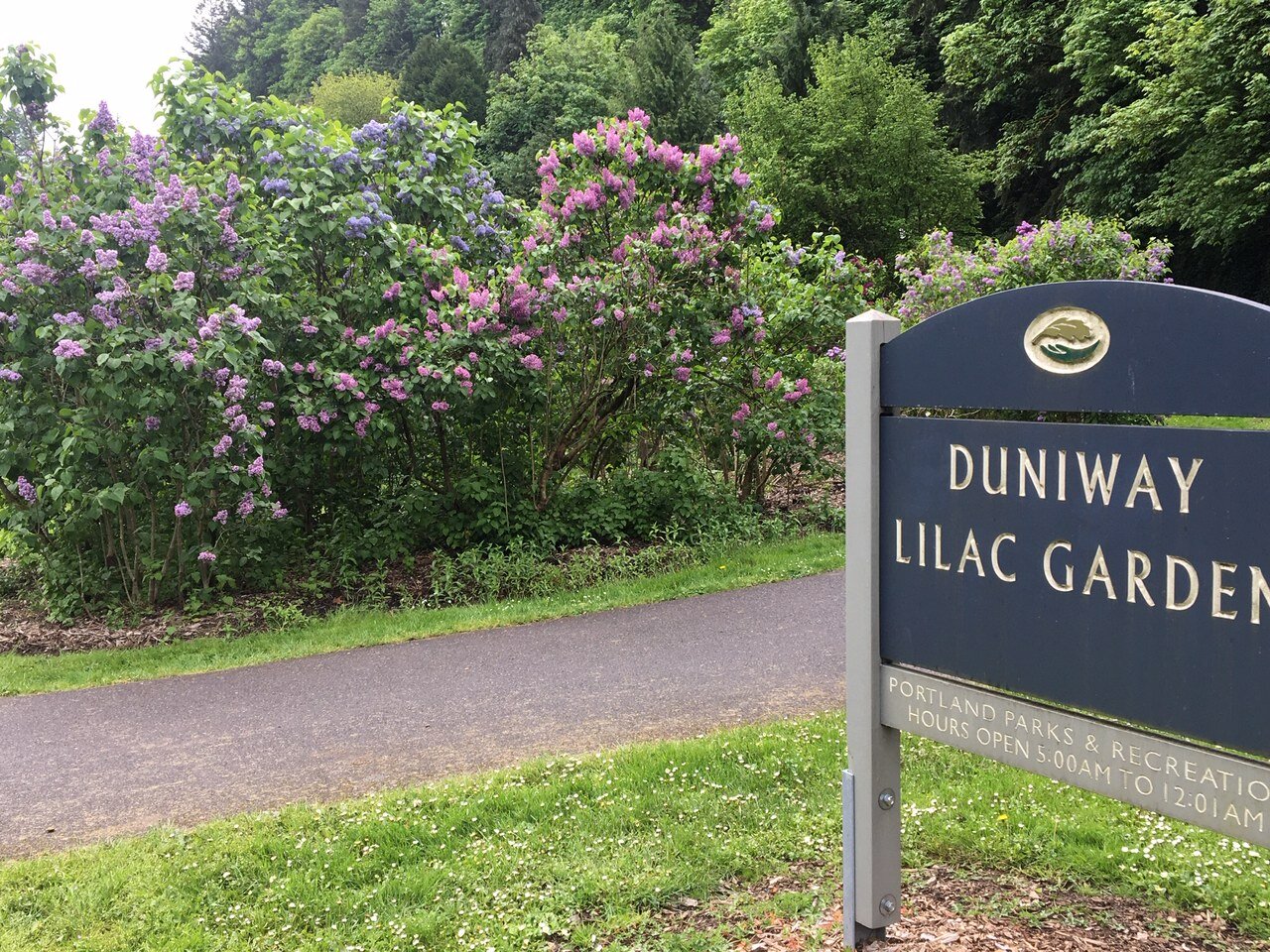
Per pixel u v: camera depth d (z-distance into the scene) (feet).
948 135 86.69
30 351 24.06
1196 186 62.90
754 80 80.38
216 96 27.86
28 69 24.58
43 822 13.60
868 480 9.04
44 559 25.86
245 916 10.62
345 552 26.94
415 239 28.32
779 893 10.41
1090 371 7.46
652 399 30.58
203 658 21.50
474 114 142.10
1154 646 7.14
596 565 27.73
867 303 41.14
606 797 12.85
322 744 15.99
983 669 8.28
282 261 25.67
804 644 20.01
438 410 26.58
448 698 17.92
